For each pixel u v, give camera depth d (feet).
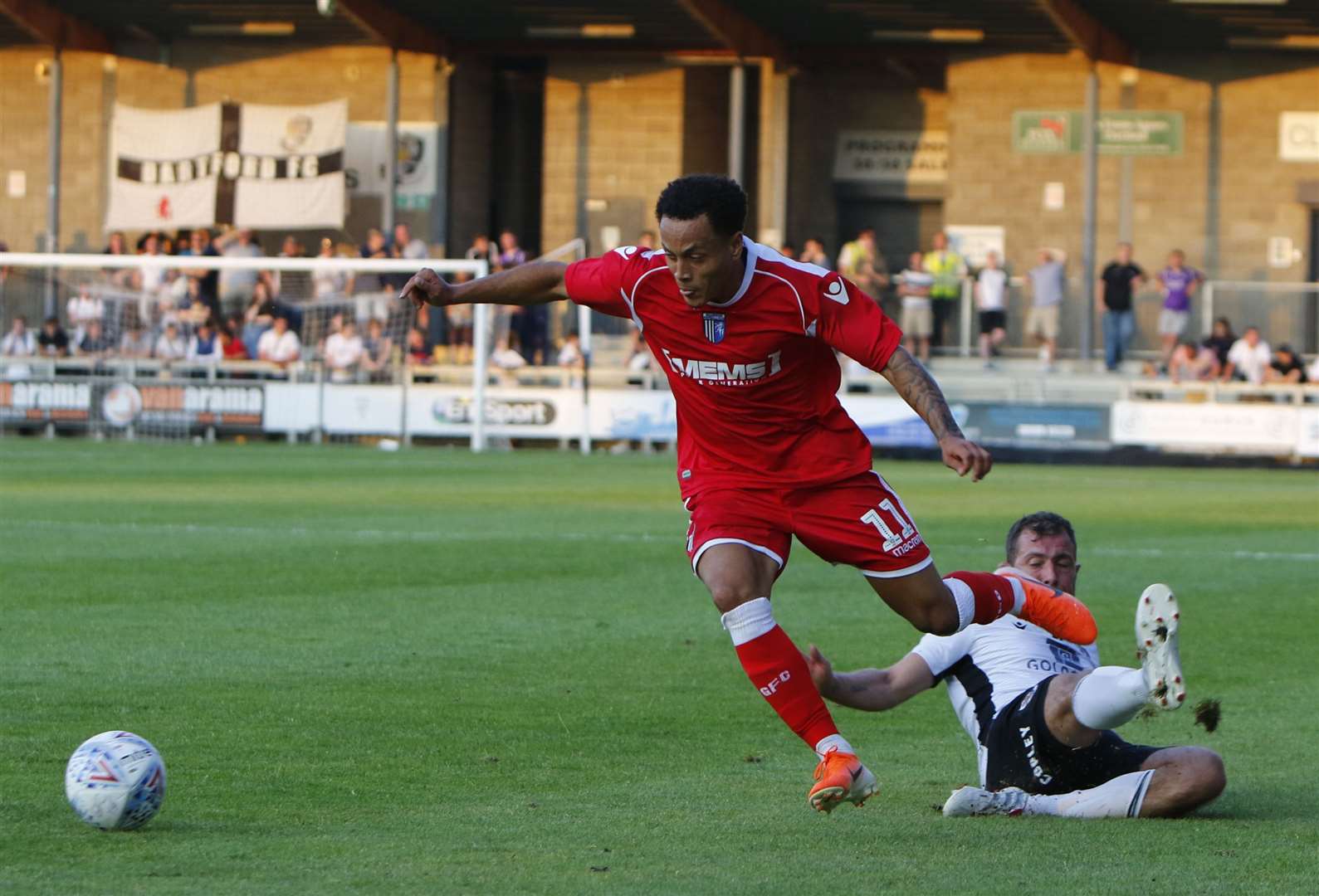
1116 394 254.47
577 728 60.23
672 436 245.65
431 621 85.05
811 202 319.88
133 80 315.99
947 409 44.93
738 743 58.23
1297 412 232.73
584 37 295.07
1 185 320.50
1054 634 49.03
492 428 252.01
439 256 305.94
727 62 303.68
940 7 268.62
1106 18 272.31
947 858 42.29
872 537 47.09
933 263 266.77
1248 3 258.57
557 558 113.09
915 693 50.31
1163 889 39.19
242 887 38.55
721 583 46.14
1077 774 47.93
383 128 307.78
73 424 261.44
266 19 298.56
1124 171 292.61
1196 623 88.38
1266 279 289.12
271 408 257.34
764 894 38.55
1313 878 40.37
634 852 42.68
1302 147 286.25
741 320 46.11
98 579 98.37
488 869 40.70
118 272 271.49
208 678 68.23
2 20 305.73
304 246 304.91
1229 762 55.83
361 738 57.62
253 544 117.70
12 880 38.75
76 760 43.93
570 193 311.06
